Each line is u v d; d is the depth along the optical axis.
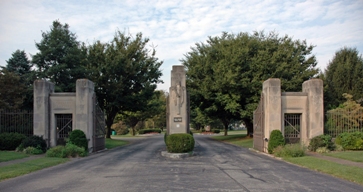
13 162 14.04
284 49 29.34
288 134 18.97
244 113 28.55
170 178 10.34
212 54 31.94
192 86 33.69
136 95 33.41
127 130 65.81
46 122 19.20
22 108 25.81
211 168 12.64
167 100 20.41
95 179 10.22
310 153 17.08
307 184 9.33
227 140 34.78
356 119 20.59
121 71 31.80
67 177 10.63
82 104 18.98
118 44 32.78
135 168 12.72
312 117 18.53
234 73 27.78
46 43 28.67
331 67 36.47
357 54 35.69
